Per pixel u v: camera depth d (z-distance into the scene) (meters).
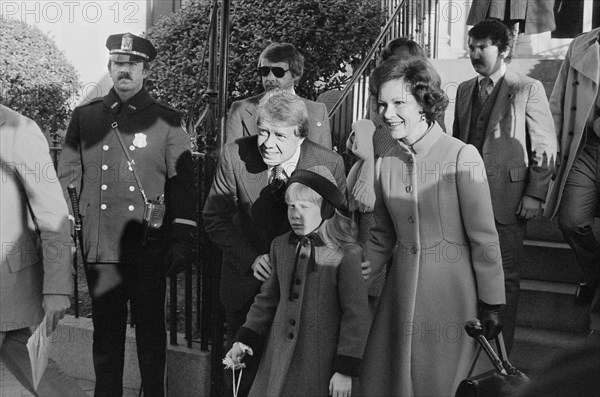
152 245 4.75
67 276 4.00
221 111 4.93
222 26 4.91
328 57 8.38
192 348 5.24
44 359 4.08
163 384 4.83
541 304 5.85
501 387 2.84
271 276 3.73
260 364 3.68
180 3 10.64
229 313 4.33
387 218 3.90
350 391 3.48
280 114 4.04
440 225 3.68
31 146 3.93
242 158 4.27
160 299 4.80
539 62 7.90
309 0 8.43
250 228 4.23
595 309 5.09
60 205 3.99
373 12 8.48
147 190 4.77
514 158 5.19
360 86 7.23
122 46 4.78
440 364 3.64
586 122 5.31
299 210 3.56
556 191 5.50
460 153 3.68
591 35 5.40
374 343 3.78
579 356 0.96
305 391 3.52
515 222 5.18
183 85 8.57
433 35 9.16
